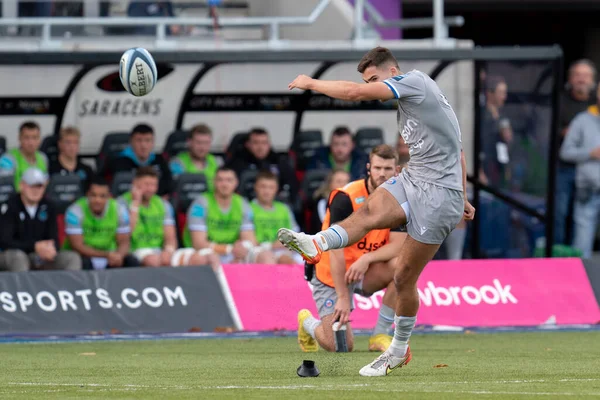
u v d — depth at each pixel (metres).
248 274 45.53
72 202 50.78
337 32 60.69
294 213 53.84
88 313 43.47
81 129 54.44
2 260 46.81
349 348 34.09
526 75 54.88
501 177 55.75
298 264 46.66
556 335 42.59
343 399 21.34
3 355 34.91
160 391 23.22
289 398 21.53
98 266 48.91
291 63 55.53
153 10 57.41
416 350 36.06
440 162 24.55
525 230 55.88
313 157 55.06
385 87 24.19
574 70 60.75
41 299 43.19
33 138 50.75
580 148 59.28
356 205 32.41
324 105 56.84
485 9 80.00
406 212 24.48
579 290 47.81
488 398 21.50
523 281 47.50
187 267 45.06
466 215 26.23
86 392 23.28
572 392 22.72
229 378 26.48
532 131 55.12
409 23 57.97
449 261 47.19
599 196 59.59
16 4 56.41
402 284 25.45
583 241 59.69
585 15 84.94
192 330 44.06
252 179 53.53
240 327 44.56
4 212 47.19
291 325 44.91
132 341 40.56
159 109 55.16
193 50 51.25
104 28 56.62
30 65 50.97
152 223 50.25
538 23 85.00
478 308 46.56
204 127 53.06
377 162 31.73
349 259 34.22
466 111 55.94
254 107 56.19
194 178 52.03
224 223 50.72
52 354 35.28
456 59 53.66
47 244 47.53
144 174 49.91
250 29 59.44
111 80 54.38
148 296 44.22
